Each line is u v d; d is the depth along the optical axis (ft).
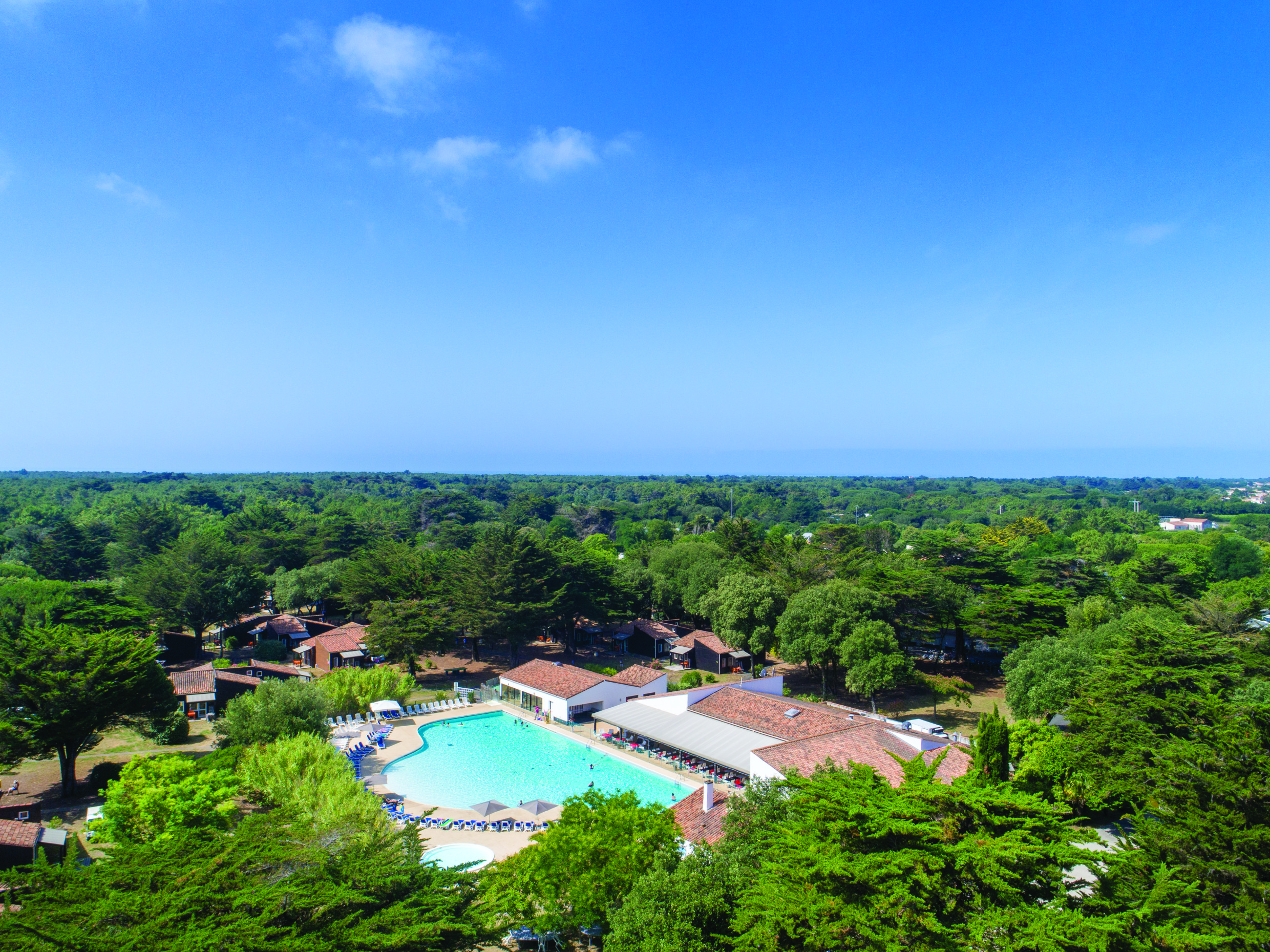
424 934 61.16
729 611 250.16
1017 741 141.08
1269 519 639.35
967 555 306.14
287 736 153.07
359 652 259.60
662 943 66.18
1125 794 114.01
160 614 271.49
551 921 84.53
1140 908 59.57
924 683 212.64
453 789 157.89
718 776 160.76
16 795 148.56
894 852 58.34
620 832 88.94
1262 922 71.51
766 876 67.67
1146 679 130.72
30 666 142.00
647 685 216.13
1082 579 282.36
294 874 67.51
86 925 55.83
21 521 508.94
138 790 106.11
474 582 262.06
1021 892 55.98
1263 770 82.17
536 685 214.69
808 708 167.32
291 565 396.98
